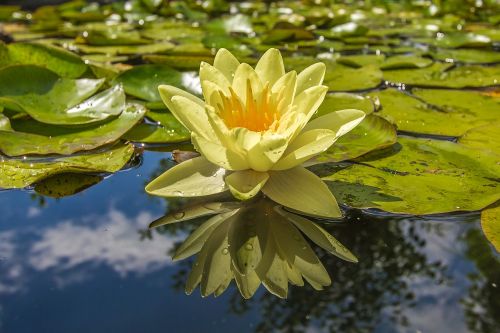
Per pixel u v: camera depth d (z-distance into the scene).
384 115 0.73
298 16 1.62
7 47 0.81
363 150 0.65
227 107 0.60
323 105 0.74
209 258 0.56
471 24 1.52
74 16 1.62
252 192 0.57
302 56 1.09
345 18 1.48
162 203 0.62
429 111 0.75
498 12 1.75
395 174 0.63
